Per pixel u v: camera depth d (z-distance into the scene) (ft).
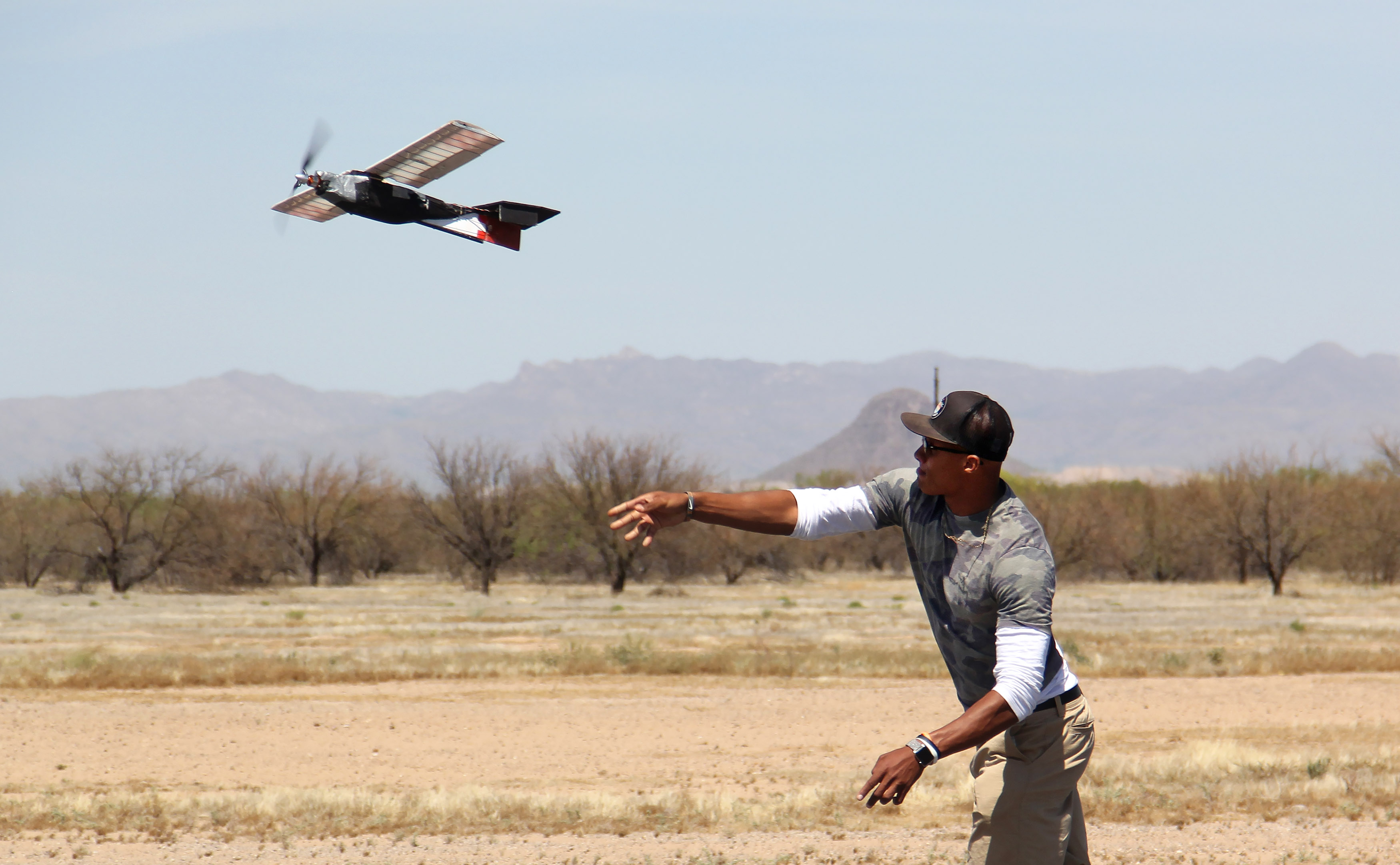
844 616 490.08
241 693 256.11
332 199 83.76
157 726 211.82
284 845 114.73
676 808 131.34
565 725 215.10
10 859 109.29
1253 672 296.92
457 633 401.70
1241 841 116.26
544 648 344.28
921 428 56.49
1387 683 279.28
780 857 107.76
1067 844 59.16
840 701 247.09
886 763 49.85
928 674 286.87
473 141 88.94
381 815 126.11
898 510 60.08
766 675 290.35
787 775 164.76
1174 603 599.16
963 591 56.59
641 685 271.08
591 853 110.83
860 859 108.17
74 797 140.97
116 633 403.95
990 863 59.52
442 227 85.61
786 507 60.18
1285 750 183.73
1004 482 58.03
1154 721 224.74
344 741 198.39
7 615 495.41
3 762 177.58
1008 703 51.75
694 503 59.52
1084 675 293.23
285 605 574.56
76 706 234.99
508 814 127.75
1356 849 112.27
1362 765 157.89
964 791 140.97
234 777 166.61
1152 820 125.59
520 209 84.84
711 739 201.57
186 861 108.99
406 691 260.83
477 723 216.74
